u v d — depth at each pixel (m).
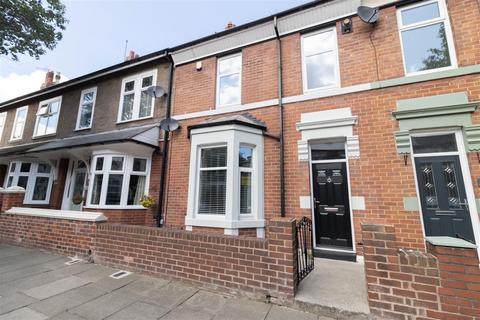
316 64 6.06
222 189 5.88
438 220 4.32
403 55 5.09
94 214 5.12
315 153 5.73
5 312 2.95
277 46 6.48
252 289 3.28
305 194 5.41
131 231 4.46
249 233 5.54
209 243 3.69
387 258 2.69
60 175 9.77
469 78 4.43
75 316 2.87
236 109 6.68
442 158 4.47
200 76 7.55
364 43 5.47
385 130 4.89
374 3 5.45
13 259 4.99
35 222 5.89
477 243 3.96
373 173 4.84
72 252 5.10
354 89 5.32
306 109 5.78
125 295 3.41
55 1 8.12
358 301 2.94
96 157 7.38
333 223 5.27
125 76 9.16
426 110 4.56
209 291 3.53
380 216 4.66
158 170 7.42
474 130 4.20
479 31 4.51
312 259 4.43
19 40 7.99
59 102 11.02
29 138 11.57
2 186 11.39
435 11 5.04
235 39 7.04
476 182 4.09
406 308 2.52
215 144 6.19
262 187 5.89
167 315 2.88
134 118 8.45
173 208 6.82
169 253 4.00
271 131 6.11
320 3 5.82
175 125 7.16
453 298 2.37
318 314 2.86
